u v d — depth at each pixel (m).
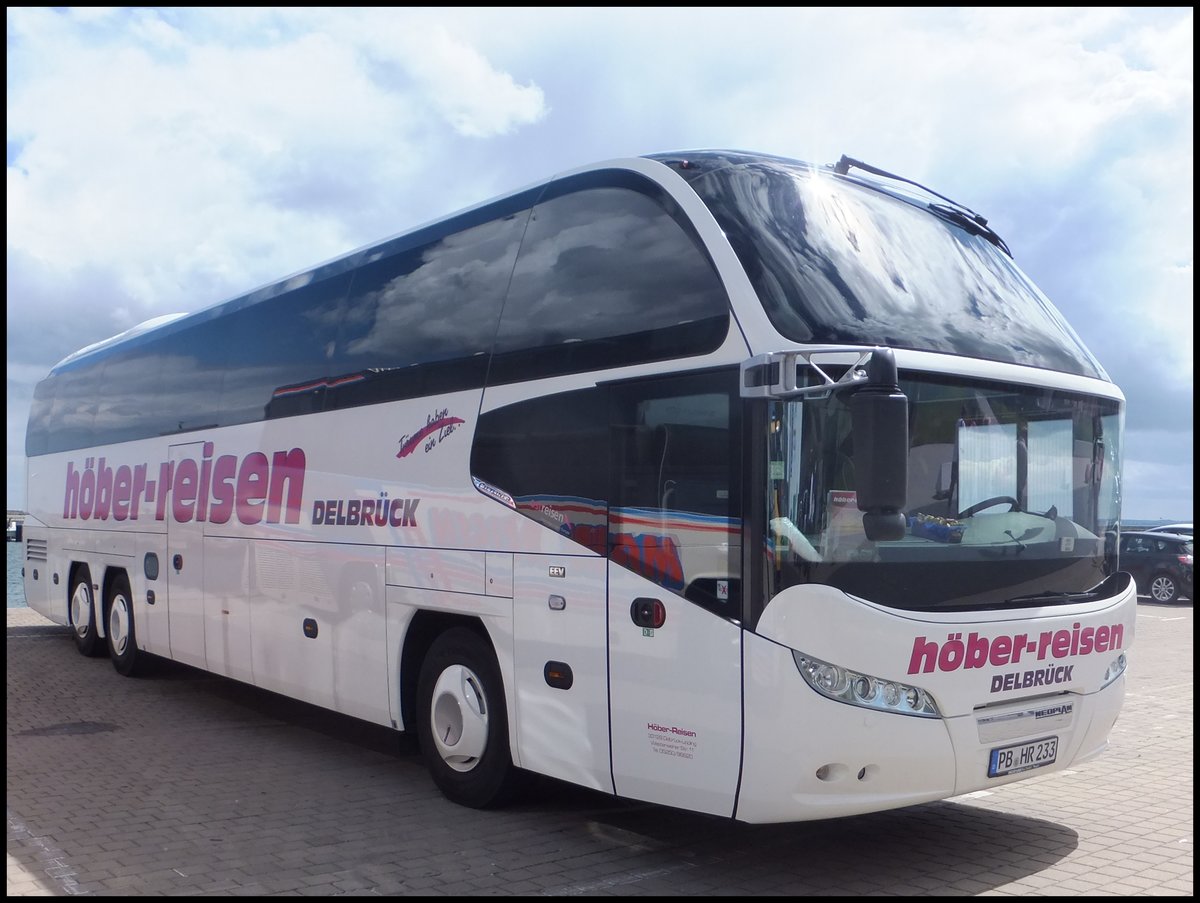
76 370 13.93
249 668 9.03
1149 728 9.64
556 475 6.02
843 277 5.48
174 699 10.78
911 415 5.22
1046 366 5.94
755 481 4.98
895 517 4.62
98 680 11.88
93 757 8.19
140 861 5.65
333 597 7.88
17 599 21.73
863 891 5.21
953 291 5.94
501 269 6.74
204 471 9.95
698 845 5.94
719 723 5.06
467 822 6.38
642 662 5.43
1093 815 6.64
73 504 13.50
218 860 5.66
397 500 7.26
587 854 5.77
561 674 5.87
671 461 5.39
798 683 4.86
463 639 6.70
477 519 6.54
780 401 4.99
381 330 7.70
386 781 7.43
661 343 5.54
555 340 6.19
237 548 9.25
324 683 7.99
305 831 6.19
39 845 5.93
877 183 6.44
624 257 5.89
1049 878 5.41
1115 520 6.23
